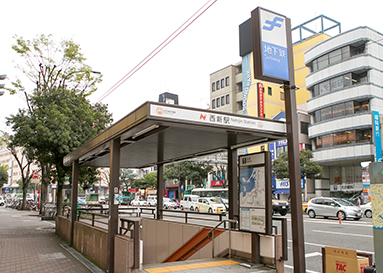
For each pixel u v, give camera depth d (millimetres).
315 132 37375
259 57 6828
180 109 6027
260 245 6691
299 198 6418
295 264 6191
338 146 34500
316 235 13141
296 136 6785
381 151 27234
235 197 8500
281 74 6930
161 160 12453
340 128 34469
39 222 20641
